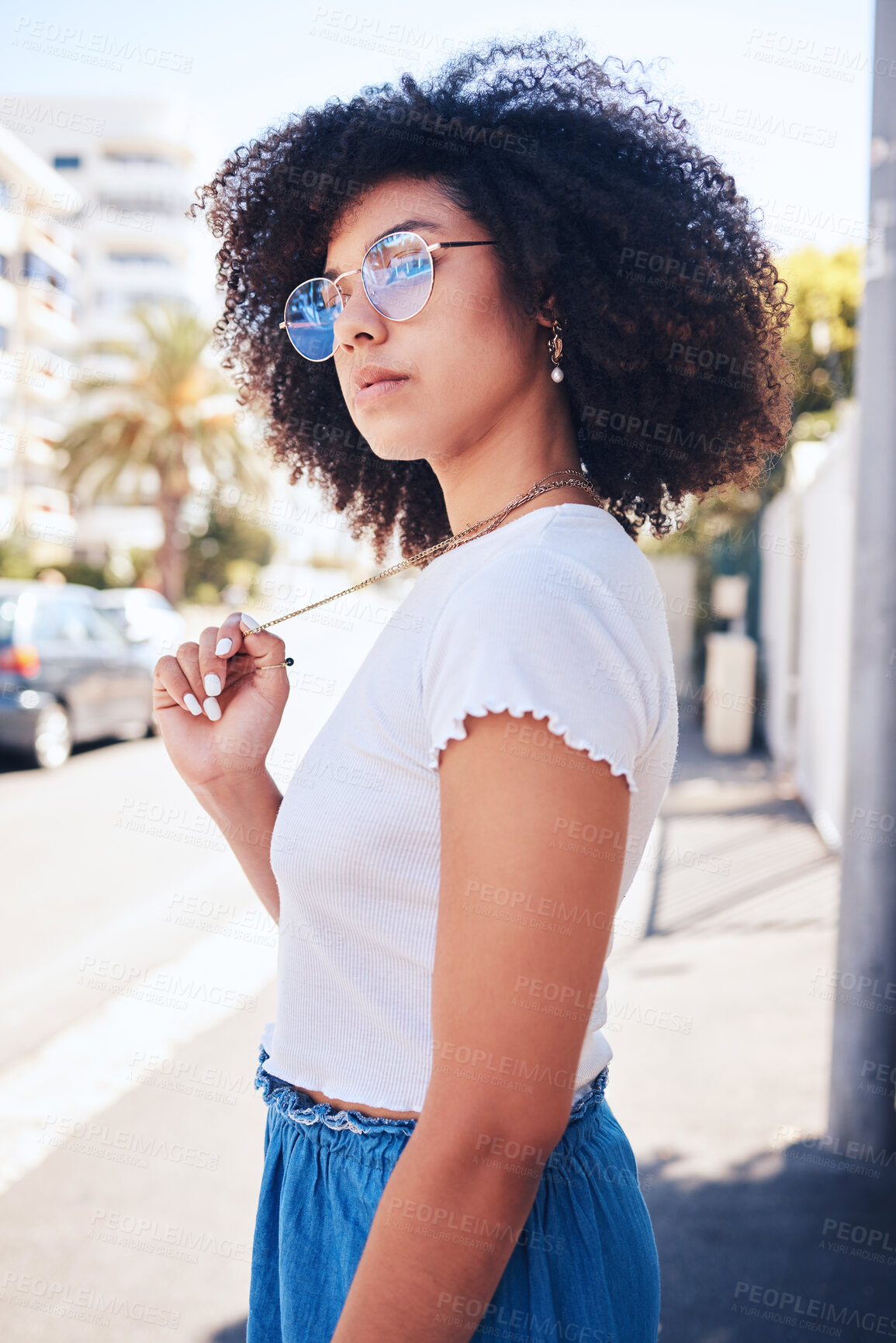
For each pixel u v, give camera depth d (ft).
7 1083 11.12
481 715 2.45
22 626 31.07
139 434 80.64
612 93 3.93
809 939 15.89
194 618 87.35
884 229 9.73
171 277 165.68
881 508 9.95
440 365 3.40
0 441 114.83
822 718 24.45
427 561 3.80
